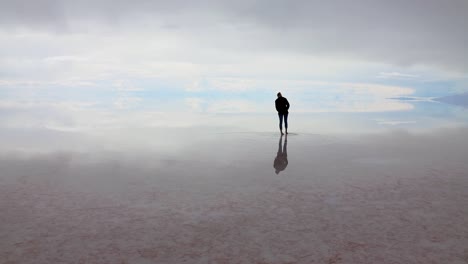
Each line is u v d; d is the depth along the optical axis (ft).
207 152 34.91
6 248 12.73
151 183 22.63
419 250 12.51
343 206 17.71
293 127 61.98
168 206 17.84
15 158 31.53
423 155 33.14
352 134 50.78
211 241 13.43
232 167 27.71
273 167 27.61
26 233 14.19
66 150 36.29
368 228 14.67
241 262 11.69
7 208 17.39
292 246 12.93
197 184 22.36
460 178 23.71
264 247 12.86
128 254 12.30
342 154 33.65
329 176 24.50
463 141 43.45
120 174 25.21
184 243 13.24
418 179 23.44
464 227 14.71
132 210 17.19
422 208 17.29
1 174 25.04
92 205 17.98
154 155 33.24
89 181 23.12
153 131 54.75
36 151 35.53
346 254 12.22
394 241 13.30
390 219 15.74
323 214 16.51
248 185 22.11
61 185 22.04
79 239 13.60
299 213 16.69
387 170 26.43
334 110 112.37
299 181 23.09
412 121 74.13
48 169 26.89
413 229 14.51
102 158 31.65
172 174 25.25
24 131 53.01
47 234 14.10
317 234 14.06
